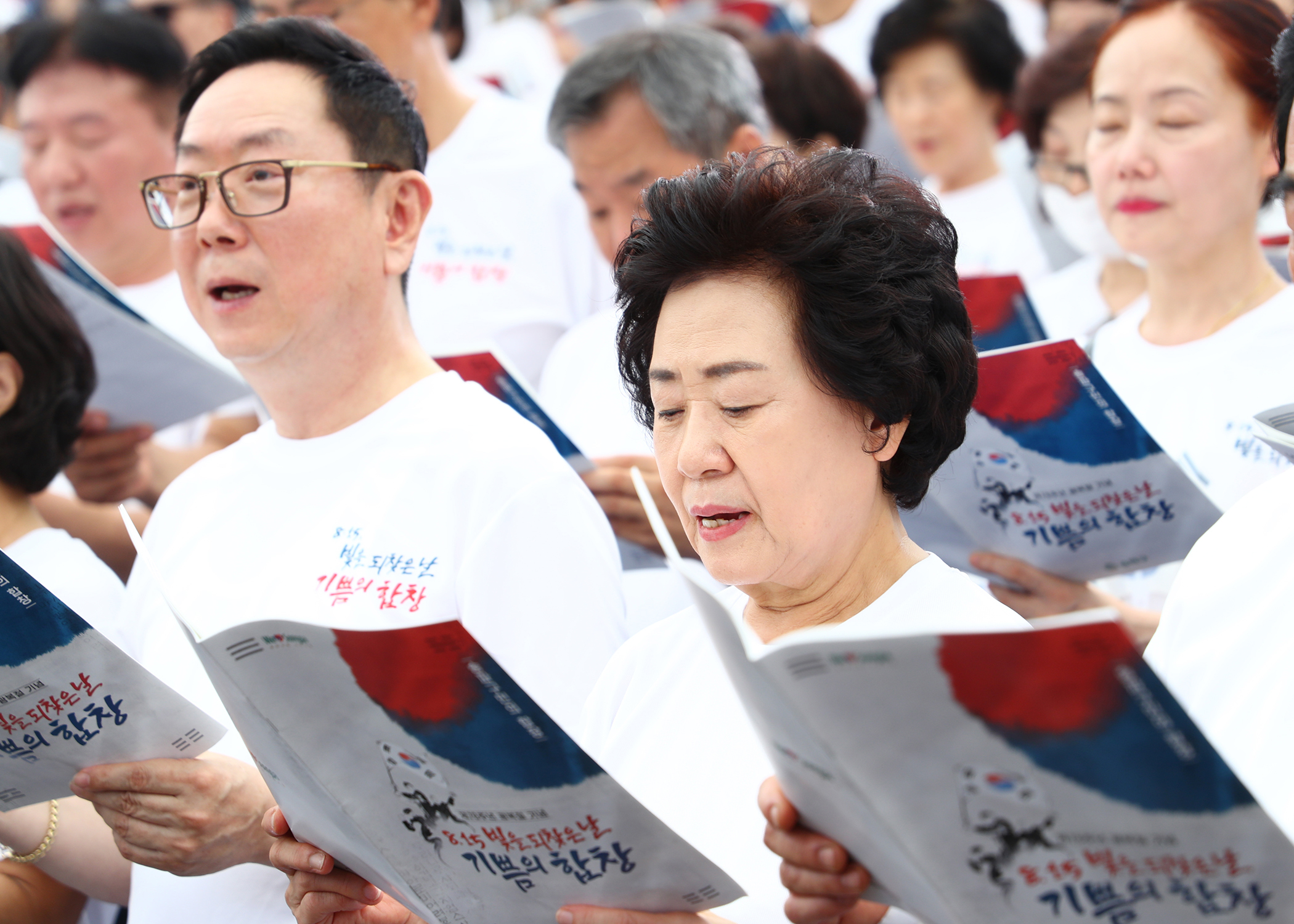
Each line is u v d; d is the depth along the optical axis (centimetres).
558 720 423
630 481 549
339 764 328
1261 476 516
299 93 479
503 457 454
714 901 319
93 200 814
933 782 257
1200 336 553
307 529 477
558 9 1499
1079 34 742
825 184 343
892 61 933
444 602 437
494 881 335
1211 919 255
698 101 655
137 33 815
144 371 630
